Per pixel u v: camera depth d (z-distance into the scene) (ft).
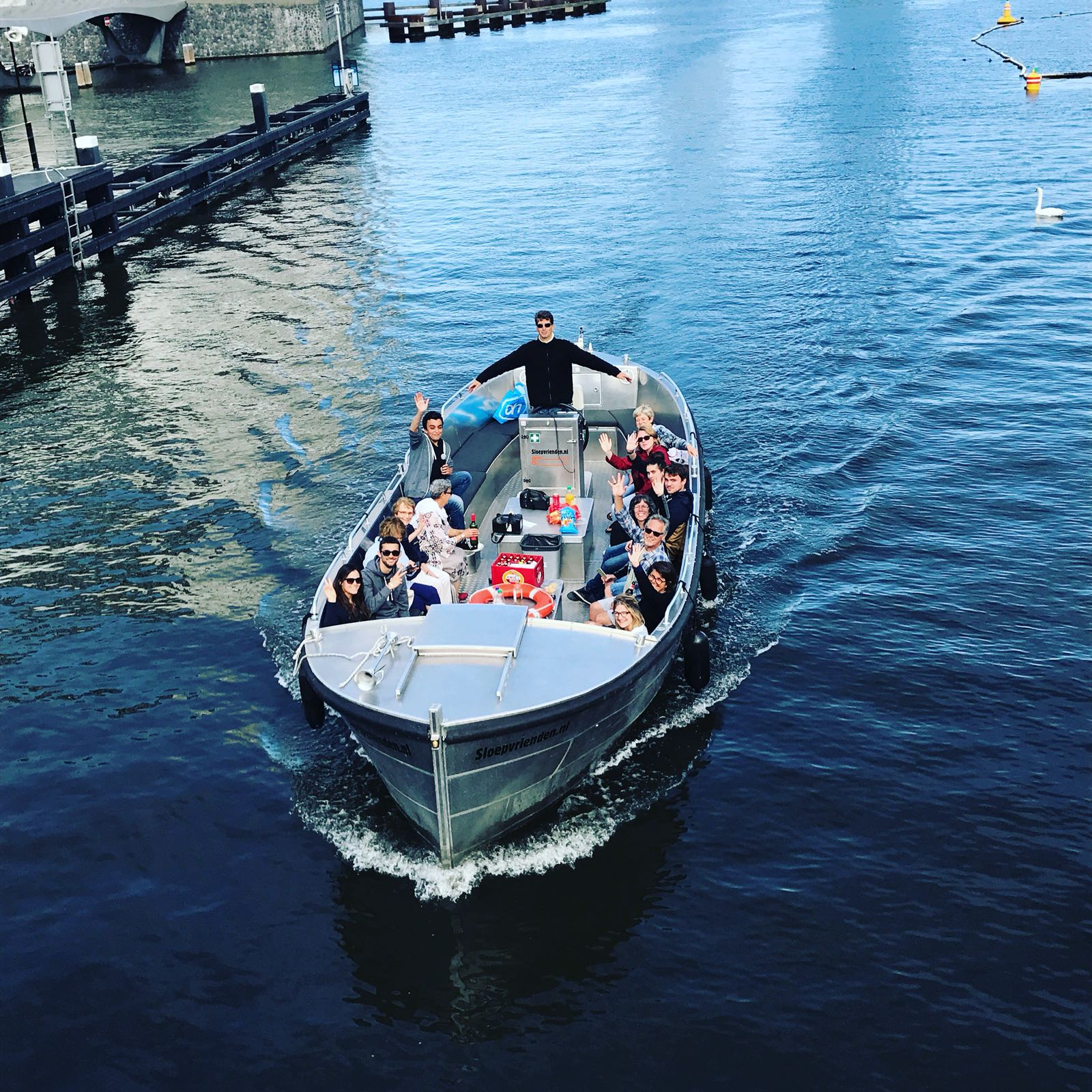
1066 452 48.16
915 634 35.78
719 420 53.11
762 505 44.39
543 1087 21.67
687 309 70.90
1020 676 33.50
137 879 27.22
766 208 96.84
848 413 53.31
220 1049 22.70
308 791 30.04
